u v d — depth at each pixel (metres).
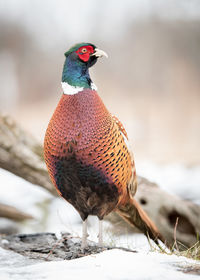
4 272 5.46
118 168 6.68
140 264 5.54
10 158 10.16
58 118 6.61
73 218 11.95
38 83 49.16
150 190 10.12
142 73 49.91
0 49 50.19
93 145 6.49
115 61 51.66
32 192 14.34
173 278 5.09
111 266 5.46
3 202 12.92
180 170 17.64
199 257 7.20
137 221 8.05
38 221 11.75
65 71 6.79
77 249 7.19
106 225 10.41
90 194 6.81
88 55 6.78
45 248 7.55
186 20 51.56
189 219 9.95
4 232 11.11
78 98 6.59
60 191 7.02
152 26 52.62
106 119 6.60
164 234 9.88
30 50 51.22
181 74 48.66
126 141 7.14
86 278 5.02
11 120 10.19
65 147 6.53
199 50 50.03
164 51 51.09
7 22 51.16
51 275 5.21
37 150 10.33
